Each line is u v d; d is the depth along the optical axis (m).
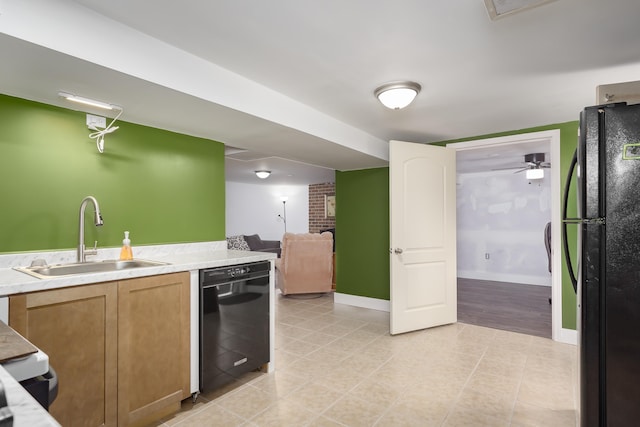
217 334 2.18
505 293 5.42
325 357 2.83
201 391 2.11
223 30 1.64
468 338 3.29
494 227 6.68
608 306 1.36
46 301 1.48
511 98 2.57
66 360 1.54
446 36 1.70
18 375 0.73
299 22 1.58
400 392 2.24
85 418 1.60
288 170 6.45
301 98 2.57
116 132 2.35
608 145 1.38
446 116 3.01
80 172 2.17
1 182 1.87
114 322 1.70
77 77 1.63
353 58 1.94
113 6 1.45
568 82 2.27
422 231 3.55
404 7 1.46
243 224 9.00
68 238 2.12
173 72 1.79
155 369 1.87
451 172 3.77
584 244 1.41
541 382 2.38
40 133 2.00
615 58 1.93
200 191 2.88
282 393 2.24
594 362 1.39
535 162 4.92
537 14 1.51
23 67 1.52
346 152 3.49
